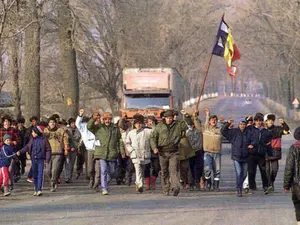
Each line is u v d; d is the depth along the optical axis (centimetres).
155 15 10369
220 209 2712
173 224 2277
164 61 11031
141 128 3450
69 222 2350
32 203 2992
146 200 3081
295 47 11519
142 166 3503
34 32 5309
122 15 8838
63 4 5578
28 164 5294
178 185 3256
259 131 3425
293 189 2058
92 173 3703
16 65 5650
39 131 3312
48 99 10444
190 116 3625
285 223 2295
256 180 4300
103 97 11681
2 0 4062
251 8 12581
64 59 6234
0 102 7988
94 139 3672
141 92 6041
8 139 3312
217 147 3550
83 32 5966
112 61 9369
